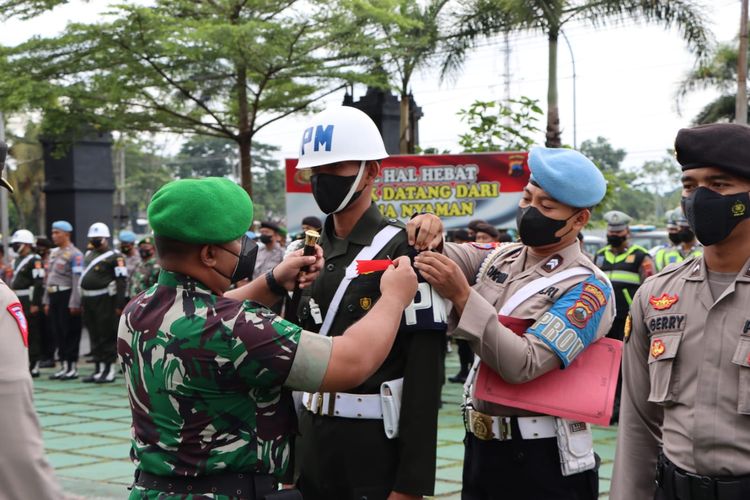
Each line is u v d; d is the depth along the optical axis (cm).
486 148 1373
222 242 241
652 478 294
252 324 232
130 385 244
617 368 300
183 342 233
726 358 262
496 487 312
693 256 287
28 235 1280
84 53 1324
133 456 248
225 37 1266
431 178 1236
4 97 1338
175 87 1402
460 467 653
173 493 234
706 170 264
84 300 1144
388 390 291
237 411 235
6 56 1325
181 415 233
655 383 277
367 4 1319
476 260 340
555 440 304
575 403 296
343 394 296
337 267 301
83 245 1786
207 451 233
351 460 293
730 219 262
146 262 1145
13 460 250
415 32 1548
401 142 1591
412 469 283
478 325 284
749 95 2245
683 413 269
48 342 1306
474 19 1556
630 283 855
